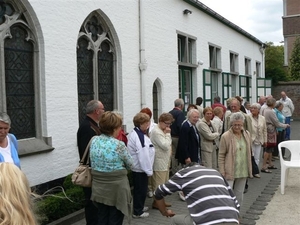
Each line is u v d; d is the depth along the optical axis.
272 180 7.98
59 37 6.62
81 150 4.58
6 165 1.55
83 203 5.74
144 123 5.50
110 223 4.16
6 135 3.96
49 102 6.44
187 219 3.50
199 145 6.29
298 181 7.78
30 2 6.02
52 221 5.10
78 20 7.06
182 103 7.68
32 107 6.38
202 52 13.41
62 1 6.65
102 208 4.20
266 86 22.14
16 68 6.07
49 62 6.41
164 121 5.88
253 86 21.22
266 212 5.75
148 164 5.40
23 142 6.04
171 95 11.01
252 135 7.68
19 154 5.73
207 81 13.84
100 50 8.01
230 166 5.02
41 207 4.81
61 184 6.66
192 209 3.07
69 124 6.87
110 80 8.46
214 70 14.62
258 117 8.11
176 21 11.33
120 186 4.09
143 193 5.53
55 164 6.55
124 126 8.59
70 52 6.88
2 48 5.69
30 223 1.47
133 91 8.97
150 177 6.04
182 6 11.72
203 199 3.04
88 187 4.46
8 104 5.92
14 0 5.90
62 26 6.68
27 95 6.29
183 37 12.14
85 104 7.62
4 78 5.72
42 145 6.29
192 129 6.15
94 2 7.50
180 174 3.28
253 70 21.31
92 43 7.68
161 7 10.34
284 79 25.23
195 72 12.94
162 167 5.86
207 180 3.14
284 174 6.83
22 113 6.19
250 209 5.89
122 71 8.52
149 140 5.51
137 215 5.52
